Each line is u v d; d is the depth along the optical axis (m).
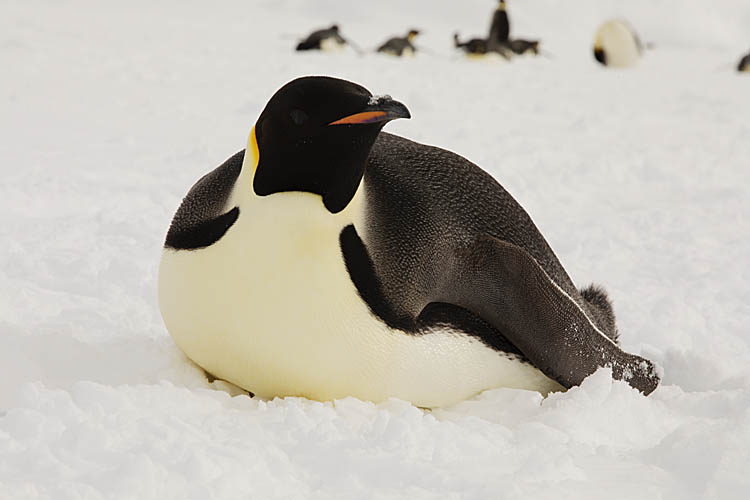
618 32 48.19
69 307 8.81
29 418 5.37
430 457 5.70
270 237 6.04
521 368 7.19
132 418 5.63
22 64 27.83
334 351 6.27
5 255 10.49
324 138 5.73
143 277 10.05
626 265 12.21
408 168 6.91
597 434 6.55
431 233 6.56
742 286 11.42
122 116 21.41
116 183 14.70
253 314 6.22
